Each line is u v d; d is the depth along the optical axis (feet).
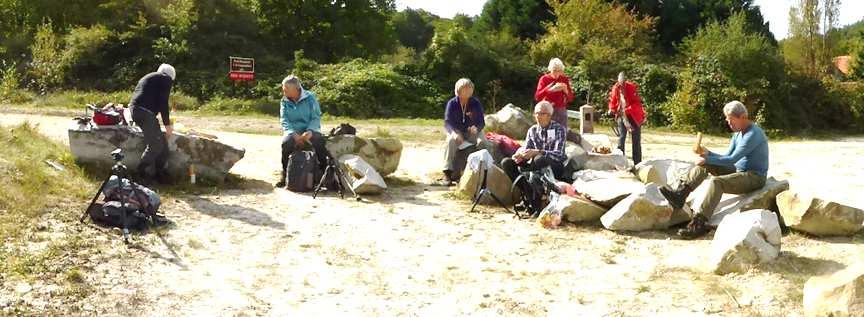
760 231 20.86
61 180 27.12
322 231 24.70
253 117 70.38
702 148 25.62
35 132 34.06
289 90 31.50
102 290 18.25
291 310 17.81
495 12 133.90
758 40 88.48
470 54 92.79
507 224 26.22
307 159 30.71
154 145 29.17
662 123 83.92
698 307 18.10
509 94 92.12
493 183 29.19
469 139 33.78
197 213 26.09
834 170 41.57
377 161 33.42
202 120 63.77
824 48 114.52
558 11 112.37
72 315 16.60
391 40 121.70
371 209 28.07
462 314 17.78
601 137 37.37
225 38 93.20
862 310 16.22
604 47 96.37
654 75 88.79
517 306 18.26
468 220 26.71
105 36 90.84
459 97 33.73
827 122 91.66
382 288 19.51
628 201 25.14
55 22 102.47
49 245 20.70
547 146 29.17
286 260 21.56
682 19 128.98
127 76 86.94
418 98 85.81
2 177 25.38
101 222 23.39
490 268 21.22
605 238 24.38
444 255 22.47
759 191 25.27
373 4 115.96
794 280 19.53
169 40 91.86
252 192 30.04
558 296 18.99
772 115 84.53
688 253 22.40
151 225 23.84
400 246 23.30
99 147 29.86
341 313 17.70
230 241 23.06
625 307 18.16
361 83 83.10
